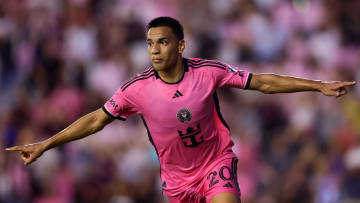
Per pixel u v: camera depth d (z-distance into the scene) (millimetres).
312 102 41125
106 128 40000
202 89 17531
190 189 18516
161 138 18047
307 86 17375
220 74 17656
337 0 50031
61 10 51531
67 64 46781
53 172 37625
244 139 38344
